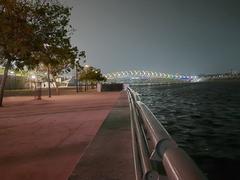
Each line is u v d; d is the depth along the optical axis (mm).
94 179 4434
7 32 19969
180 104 44781
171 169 1799
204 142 14117
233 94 85500
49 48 23547
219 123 21844
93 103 23281
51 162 5738
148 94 82688
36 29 21828
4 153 6652
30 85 91375
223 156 11125
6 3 19734
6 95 45531
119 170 4855
